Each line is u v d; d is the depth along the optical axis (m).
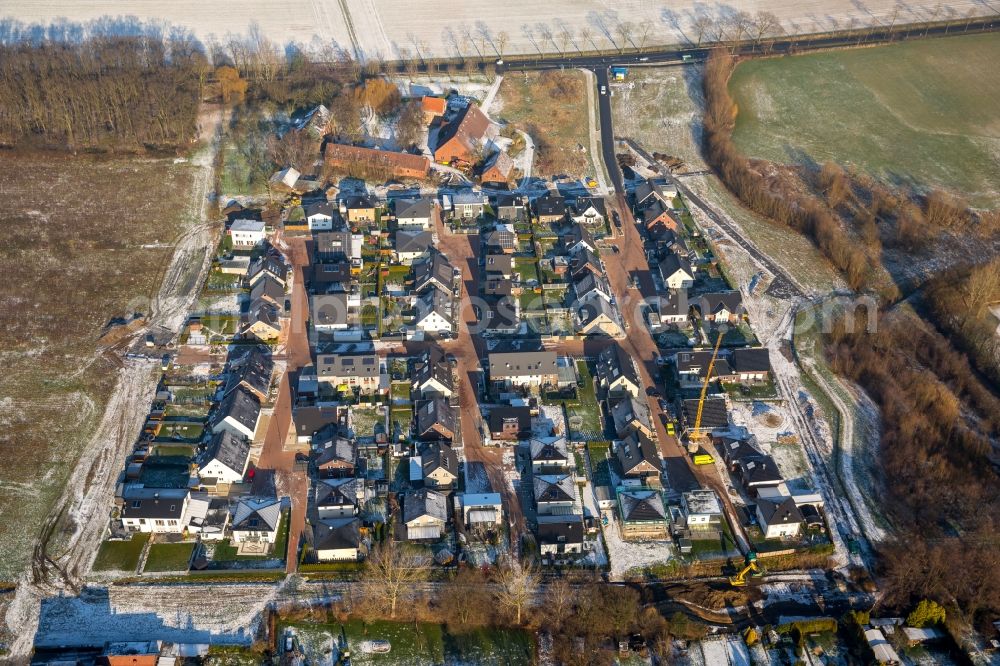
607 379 147.38
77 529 123.19
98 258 173.62
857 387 153.12
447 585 117.81
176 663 107.25
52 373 147.75
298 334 158.12
